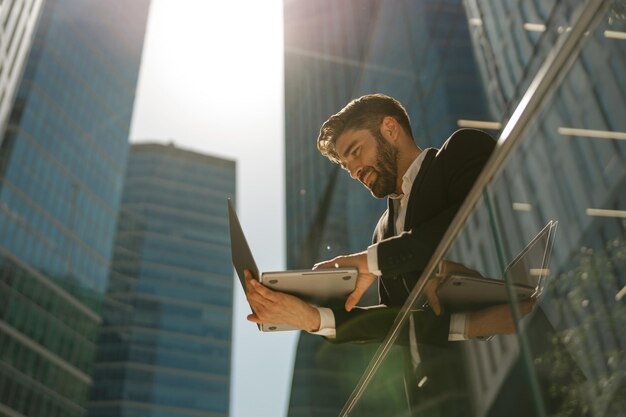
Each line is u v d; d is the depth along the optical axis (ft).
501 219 5.64
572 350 5.56
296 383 103.09
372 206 82.02
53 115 263.49
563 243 6.53
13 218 225.76
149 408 282.56
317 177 118.32
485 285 5.75
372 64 107.86
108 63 310.45
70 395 227.61
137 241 341.62
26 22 212.23
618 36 5.31
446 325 6.27
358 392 8.79
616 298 6.20
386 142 7.98
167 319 315.17
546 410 5.03
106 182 287.48
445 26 89.76
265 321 7.34
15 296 215.72
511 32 67.87
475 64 83.05
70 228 255.50
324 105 124.47
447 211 6.87
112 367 291.58
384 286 8.20
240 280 7.04
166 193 367.86
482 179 6.01
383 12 107.96
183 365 301.43
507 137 5.86
